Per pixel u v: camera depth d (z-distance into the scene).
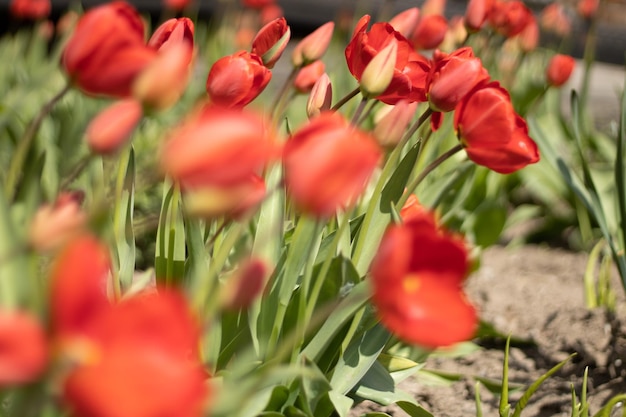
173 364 0.95
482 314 2.09
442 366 1.84
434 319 1.03
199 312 1.25
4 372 0.94
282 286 1.34
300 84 1.57
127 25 1.08
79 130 2.68
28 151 1.39
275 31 1.47
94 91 1.08
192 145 0.98
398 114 1.27
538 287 2.27
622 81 5.55
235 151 0.98
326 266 1.28
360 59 1.37
